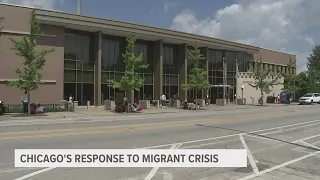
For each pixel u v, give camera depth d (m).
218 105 45.78
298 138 14.88
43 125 18.81
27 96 26.31
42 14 31.64
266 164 9.43
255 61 58.19
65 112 29.22
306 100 52.03
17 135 13.96
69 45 35.56
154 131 16.12
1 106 25.83
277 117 25.73
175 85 46.06
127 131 15.91
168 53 45.50
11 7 30.70
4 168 8.16
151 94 43.25
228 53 53.12
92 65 37.44
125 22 37.34
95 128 17.09
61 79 33.81
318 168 9.07
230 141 13.49
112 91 38.88
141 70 42.12
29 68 24.75
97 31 36.94
